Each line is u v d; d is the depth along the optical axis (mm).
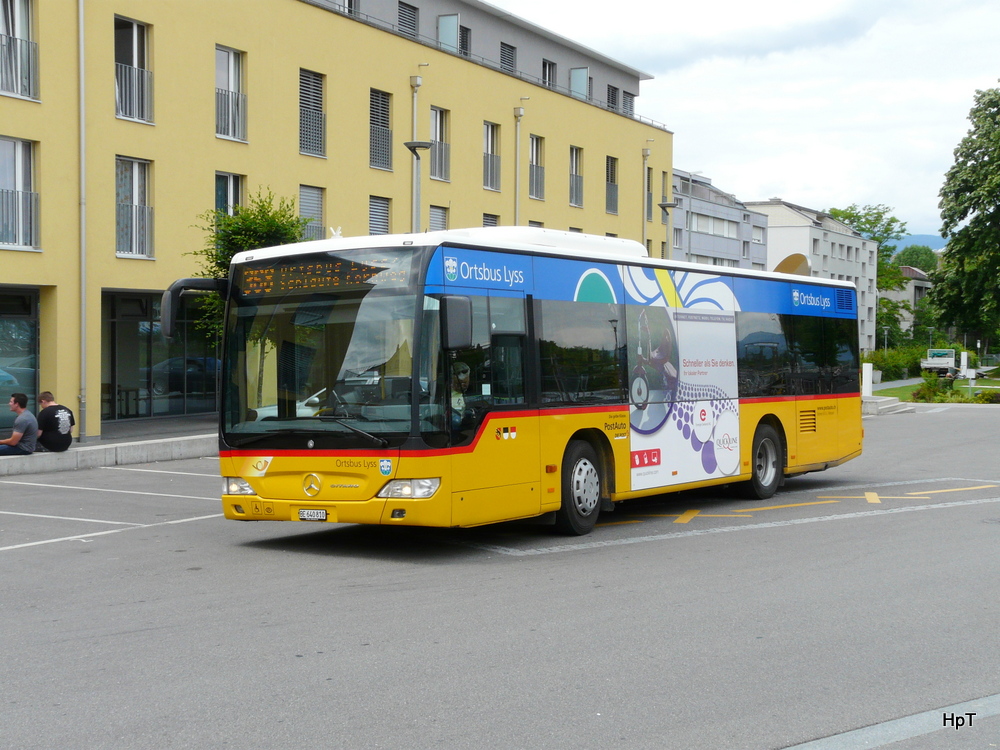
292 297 10438
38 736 5145
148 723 5324
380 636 7090
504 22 42781
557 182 43000
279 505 10266
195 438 21578
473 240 10430
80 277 24578
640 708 5559
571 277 11656
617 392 12195
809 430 15953
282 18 30016
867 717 5422
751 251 88812
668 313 13172
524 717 5414
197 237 27547
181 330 28625
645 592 8539
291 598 8336
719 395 14023
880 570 9484
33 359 24250
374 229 34125
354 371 10039
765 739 5086
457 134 37375
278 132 30031
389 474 9742
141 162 26391
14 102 23281
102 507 14219
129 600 8312
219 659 6520
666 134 51281
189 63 27250
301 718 5398
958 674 6215
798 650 6734
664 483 12914
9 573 9539
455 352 10055
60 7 24094
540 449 10992
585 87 47031
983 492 15727
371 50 33375
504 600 8234
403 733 5168
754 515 13391
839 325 16828
